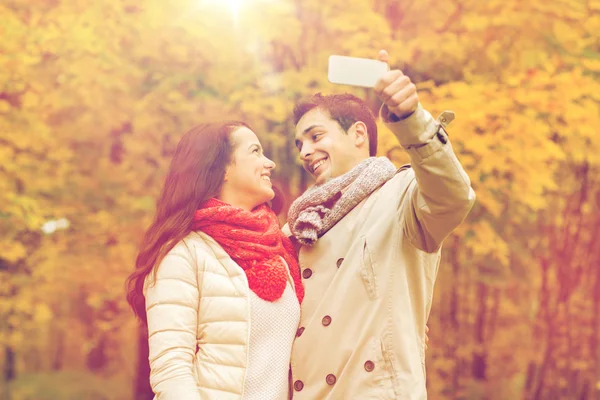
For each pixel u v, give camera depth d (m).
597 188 8.90
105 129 6.77
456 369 9.27
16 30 6.54
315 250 2.71
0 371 12.63
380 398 2.44
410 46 6.05
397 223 2.57
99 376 14.36
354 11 6.18
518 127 5.81
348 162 2.82
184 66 6.21
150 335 2.39
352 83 2.22
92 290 9.68
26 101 6.79
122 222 7.64
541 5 6.06
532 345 9.64
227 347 2.39
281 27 6.04
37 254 8.22
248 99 5.91
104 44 6.25
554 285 9.38
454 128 5.76
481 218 6.67
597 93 5.91
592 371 9.19
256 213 2.60
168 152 6.42
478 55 6.21
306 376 2.56
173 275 2.43
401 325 2.49
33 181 7.41
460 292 10.15
